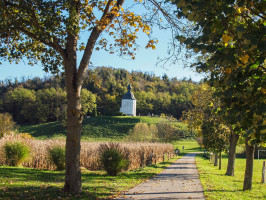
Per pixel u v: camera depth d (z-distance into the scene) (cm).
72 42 840
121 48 1019
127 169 1944
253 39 314
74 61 839
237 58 381
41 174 1360
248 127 422
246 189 1205
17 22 779
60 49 834
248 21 393
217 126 1984
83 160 2141
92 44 848
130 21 951
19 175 1217
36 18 826
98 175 1478
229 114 414
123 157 1544
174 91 16788
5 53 967
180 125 9000
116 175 1492
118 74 15350
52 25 766
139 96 13988
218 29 364
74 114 825
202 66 424
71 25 771
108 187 1036
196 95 2098
